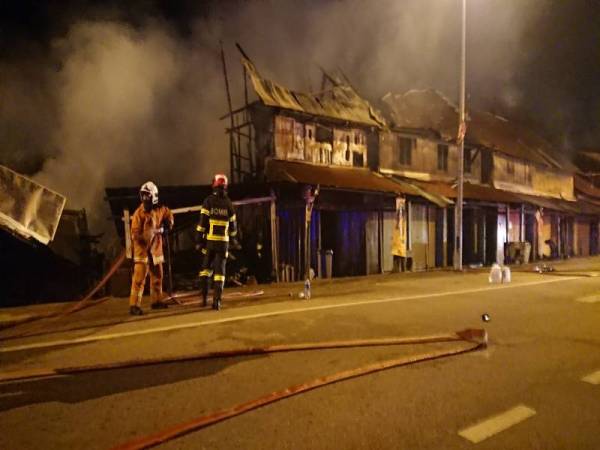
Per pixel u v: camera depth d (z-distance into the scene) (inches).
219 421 129.6
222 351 194.1
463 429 128.0
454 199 693.9
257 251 535.2
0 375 162.9
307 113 605.6
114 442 117.0
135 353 195.0
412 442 119.9
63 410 136.4
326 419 132.4
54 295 451.5
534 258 924.6
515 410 141.3
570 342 223.9
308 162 621.0
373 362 185.5
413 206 673.0
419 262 683.4
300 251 547.5
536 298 362.9
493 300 349.7
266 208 528.7
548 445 119.8
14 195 335.3
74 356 191.2
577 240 1103.0
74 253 495.2
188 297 356.2
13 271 438.0
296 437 121.2
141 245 283.0
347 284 467.2
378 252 623.8
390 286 445.7
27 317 267.7
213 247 297.1
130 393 150.1
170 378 164.7
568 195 1175.0
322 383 158.7
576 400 150.0
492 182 895.1
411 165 743.7
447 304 327.3
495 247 826.8
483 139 895.1
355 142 674.2
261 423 129.0
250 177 642.2
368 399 147.6
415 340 217.6
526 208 910.4
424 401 147.0
